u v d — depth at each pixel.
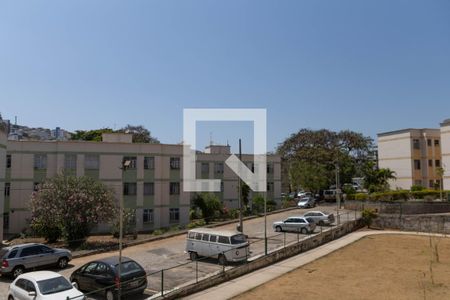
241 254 25.70
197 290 21.52
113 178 44.34
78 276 19.98
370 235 39.97
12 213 41.50
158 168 46.72
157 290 20.56
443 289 22.09
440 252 32.16
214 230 27.48
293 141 80.44
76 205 34.00
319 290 21.84
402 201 49.88
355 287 22.47
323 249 33.00
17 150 42.06
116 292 18.05
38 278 17.11
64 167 42.75
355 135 80.19
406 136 65.12
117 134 46.75
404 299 20.44
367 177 62.41
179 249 31.50
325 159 73.94
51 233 35.22
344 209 56.22
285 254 29.86
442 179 57.34
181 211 47.97
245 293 21.25
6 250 24.75
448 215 42.66
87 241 35.50
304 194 75.25
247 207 56.44
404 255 31.05
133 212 42.09
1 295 19.98
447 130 56.91
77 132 73.44
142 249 31.89
